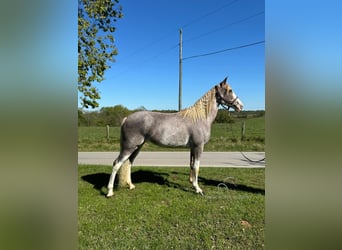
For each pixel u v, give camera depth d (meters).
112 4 6.11
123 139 4.45
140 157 9.34
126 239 2.96
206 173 6.28
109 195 4.36
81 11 5.73
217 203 4.10
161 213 3.66
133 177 5.79
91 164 7.65
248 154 10.05
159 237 3.01
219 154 10.06
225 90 4.75
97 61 6.05
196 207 3.90
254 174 6.19
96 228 3.21
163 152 10.73
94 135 16.95
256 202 4.12
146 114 4.48
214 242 2.91
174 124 4.52
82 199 4.21
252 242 2.90
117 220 3.45
